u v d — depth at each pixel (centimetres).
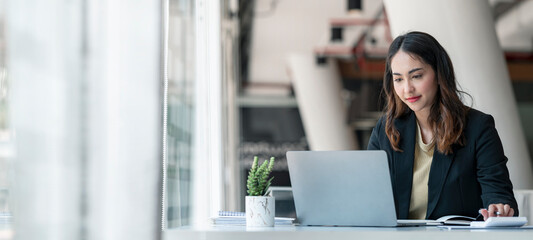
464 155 186
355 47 1277
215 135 446
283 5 1159
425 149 193
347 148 1245
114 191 100
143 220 105
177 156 318
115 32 104
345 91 1352
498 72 416
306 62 1268
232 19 763
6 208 87
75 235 93
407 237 136
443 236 135
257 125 1414
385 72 205
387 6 427
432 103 193
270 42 1270
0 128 87
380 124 206
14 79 89
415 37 196
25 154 89
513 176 410
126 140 104
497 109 411
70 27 96
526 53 1292
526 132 1418
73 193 93
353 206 163
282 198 221
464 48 408
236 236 138
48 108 92
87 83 98
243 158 1398
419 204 191
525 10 1141
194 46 377
